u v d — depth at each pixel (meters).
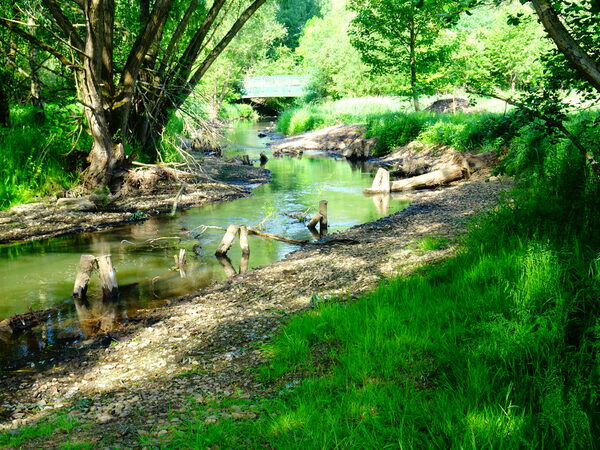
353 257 9.89
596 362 4.11
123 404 5.10
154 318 7.90
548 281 5.33
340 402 4.50
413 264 8.58
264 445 4.05
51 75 23.62
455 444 3.62
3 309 8.66
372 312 6.20
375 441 3.80
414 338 5.35
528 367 4.52
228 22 42.44
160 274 10.32
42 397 5.57
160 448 4.13
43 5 16.28
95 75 16.70
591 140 7.61
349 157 29.55
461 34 26.77
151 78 20.34
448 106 34.62
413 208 14.93
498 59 23.53
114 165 17.91
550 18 5.09
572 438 3.51
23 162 16.77
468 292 6.05
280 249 11.84
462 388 4.29
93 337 7.37
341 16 65.12
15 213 14.81
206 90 47.78
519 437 3.59
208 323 7.34
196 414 4.68
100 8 15.96
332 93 54.91
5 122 19.77
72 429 4.64
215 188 19.38
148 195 17.98
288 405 4.58
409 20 26.30
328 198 17.89
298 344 5.76
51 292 9.42
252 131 48.56
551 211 7.66
